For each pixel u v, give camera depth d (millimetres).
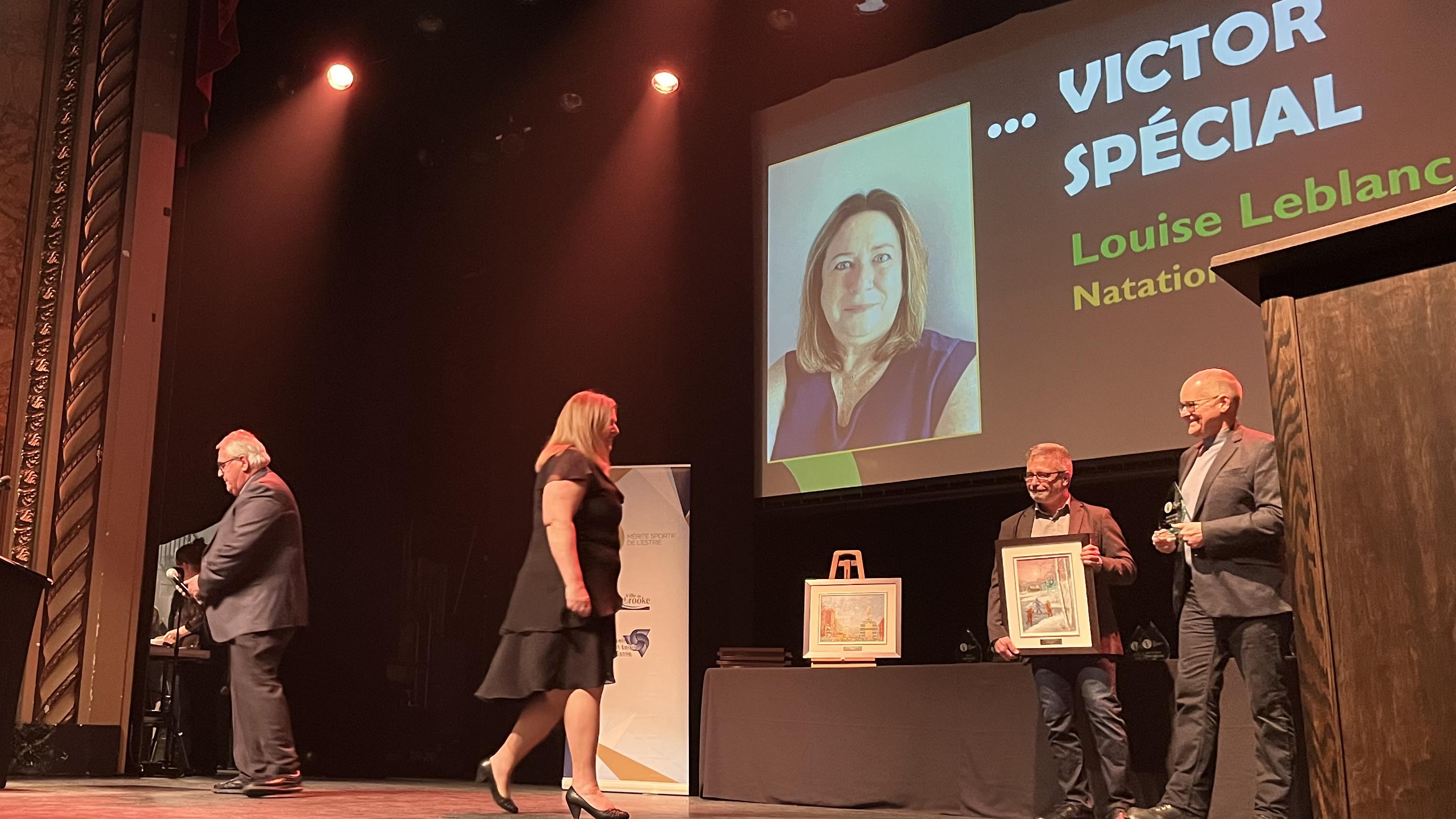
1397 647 983
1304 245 1078
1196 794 2941
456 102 6773
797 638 5941
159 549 5441
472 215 7098
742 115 6551
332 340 6508
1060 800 3479
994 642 3410
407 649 6547
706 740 4492
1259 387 4348
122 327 5285
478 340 7074
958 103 5527
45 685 4910
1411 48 4125
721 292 6488
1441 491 979
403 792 4418
